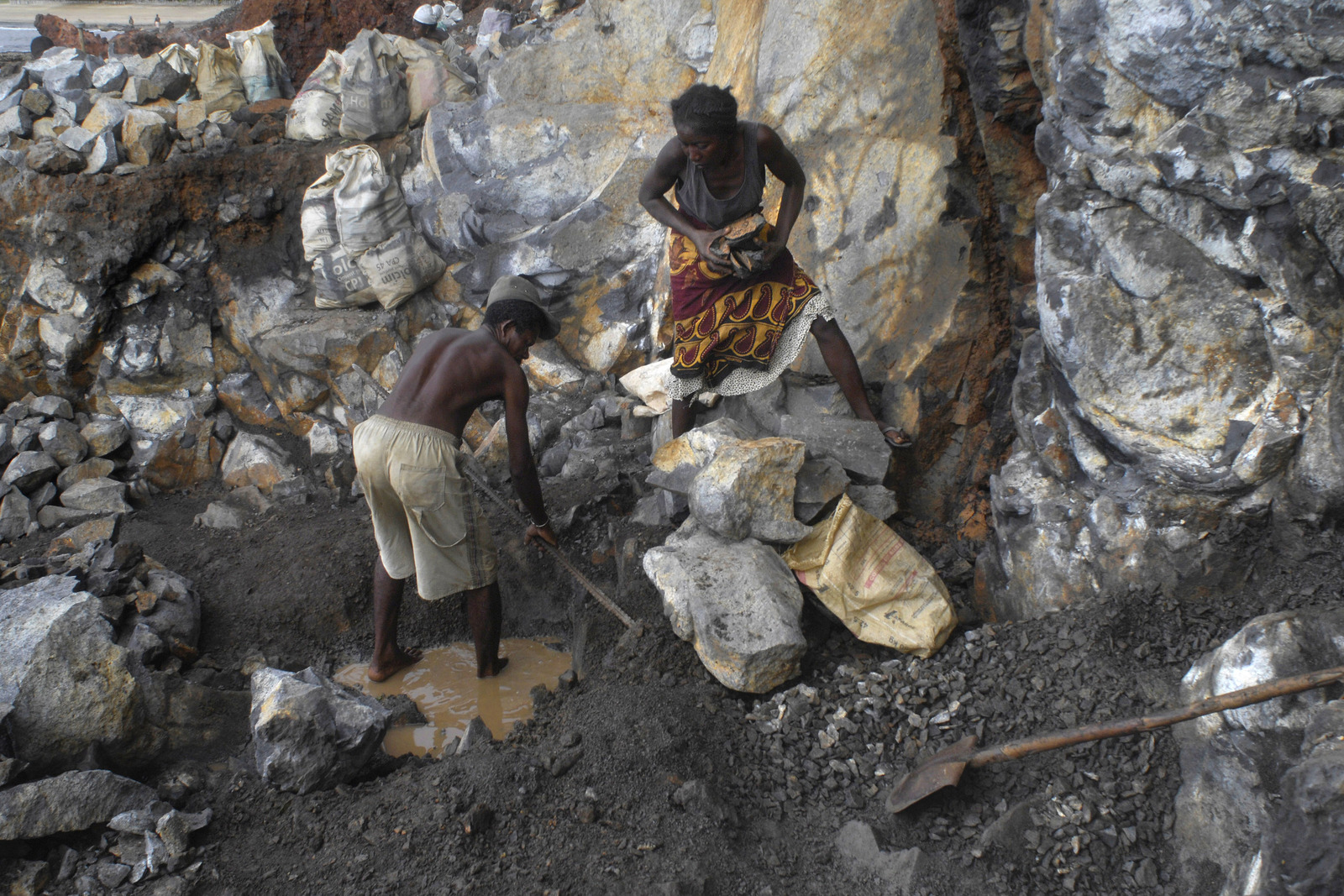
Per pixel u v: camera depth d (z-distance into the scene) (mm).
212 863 2852
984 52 3732
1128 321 3207
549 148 5734
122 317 5605
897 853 2717
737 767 3109
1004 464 3920
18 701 3131
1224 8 2766
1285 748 2369
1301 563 3068
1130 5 2965
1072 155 3332
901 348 4266
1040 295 3480
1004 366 4141
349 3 7645
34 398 5566
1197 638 3082
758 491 3576
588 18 5840
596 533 4539
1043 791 2830
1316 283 2809
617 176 5559
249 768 3338
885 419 4285
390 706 3801
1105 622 3191
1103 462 3447
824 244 4570
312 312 5660
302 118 6031
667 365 5035
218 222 5676
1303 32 2654
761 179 3602
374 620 4359
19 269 5566
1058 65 3271
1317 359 2873
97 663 3283
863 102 4395
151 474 5305
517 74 5824
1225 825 2529
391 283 5547
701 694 3377
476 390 3674
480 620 3918
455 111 5906
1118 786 2773
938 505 4273
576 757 3082
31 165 5527
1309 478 2938
